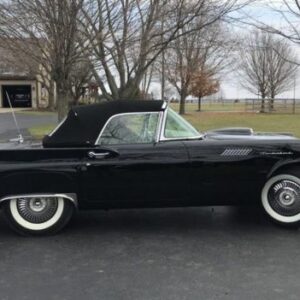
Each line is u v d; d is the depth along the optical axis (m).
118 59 12.13
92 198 5.77
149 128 5.86
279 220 5.97
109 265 4.83
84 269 4.73
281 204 5.96
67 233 5.92
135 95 12.72
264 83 49.69
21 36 10.43
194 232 5.90
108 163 5.69
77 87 22.38
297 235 5.75
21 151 5.66
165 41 11.76
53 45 10.47
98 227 6.15
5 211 5.77
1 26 10.24
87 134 5.78
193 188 5.81
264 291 4.16
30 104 50.78
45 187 5.67
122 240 5.62
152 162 5.72
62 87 11.20
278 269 4.67
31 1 9.90
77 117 5.82
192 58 33.12
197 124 24.38
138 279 4.46
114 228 6.10
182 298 4.04
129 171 5.71
